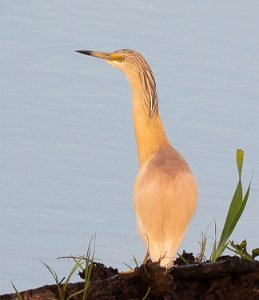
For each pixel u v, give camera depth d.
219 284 10.94
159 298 10.78
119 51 13.70
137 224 12.41
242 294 10.92
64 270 14.68
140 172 12.41
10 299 10.76
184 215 12.16
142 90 13.34
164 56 21.92
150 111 13.16
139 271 10.79
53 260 14.91
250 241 15.66
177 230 12.16
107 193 16.73
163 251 12.12
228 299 10.91
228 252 14.91
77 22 23.30
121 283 10.80
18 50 21.73
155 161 12.41
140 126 13.16
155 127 13.12
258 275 10.97
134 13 24.12
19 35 22.39
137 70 13.46
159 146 12.98
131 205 16.44
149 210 12.14
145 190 12.19
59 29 22.83
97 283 10.81
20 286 14.30
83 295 10.62
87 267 10.95
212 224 15.99
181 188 12.12
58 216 16.05
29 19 23.25
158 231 12.13
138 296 10.78
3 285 14.31
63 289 10.71
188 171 12.31
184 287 10.91
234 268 10.92
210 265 10.94
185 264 12.01
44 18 23.34
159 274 10.70
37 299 10.74
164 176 12.12
